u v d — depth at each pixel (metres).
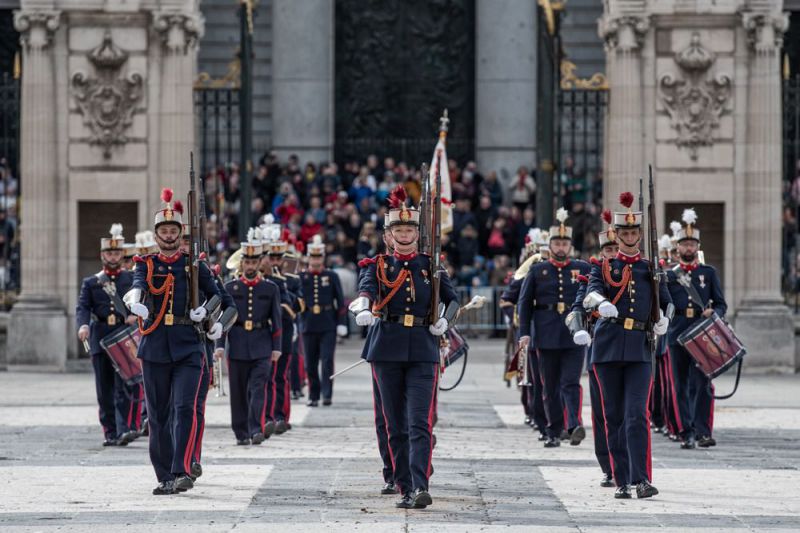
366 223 96.38
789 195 86.31
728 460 45.59
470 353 87.25
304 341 63.22
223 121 109.12
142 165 76.94
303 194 100.50
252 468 43.03
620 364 38.38
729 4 76.75
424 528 32.75
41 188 76.50
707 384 49.19
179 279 38.97
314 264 63.78
